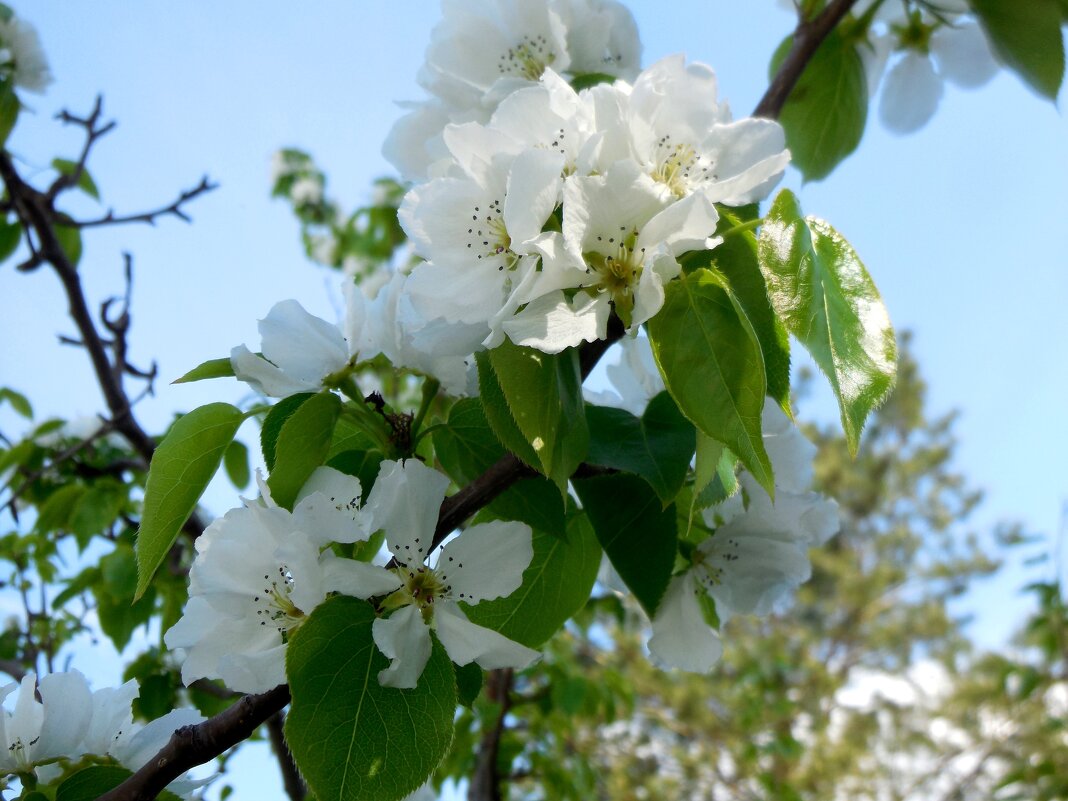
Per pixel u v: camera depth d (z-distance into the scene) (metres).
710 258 0.31
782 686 2.07
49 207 0.73
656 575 0.35
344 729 0.29
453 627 0.31
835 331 0.29
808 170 0.53
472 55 0.42
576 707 0.90
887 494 3.01
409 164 0.42
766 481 0.29
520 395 0.30
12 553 0.80
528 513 0.33
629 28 0.43
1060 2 0.47
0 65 0.74
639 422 0.35
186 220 0.76
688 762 1.91
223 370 0.35
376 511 0.31
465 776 0.89
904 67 0.54
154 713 0.68
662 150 0.33
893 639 2.58
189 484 0.34
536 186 0.30
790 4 0.54
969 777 1.84
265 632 0.32
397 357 0.35
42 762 0.36
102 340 0.71
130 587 0.67
